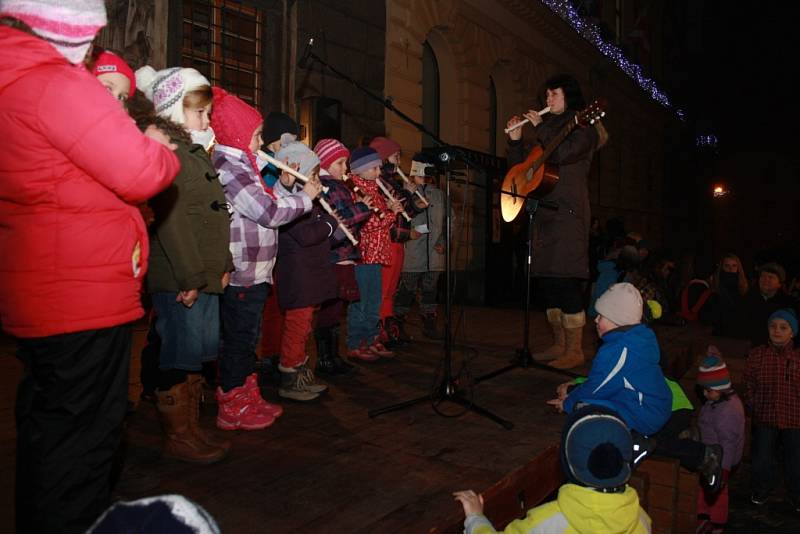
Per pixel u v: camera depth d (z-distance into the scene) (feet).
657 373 10.48
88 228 5.63
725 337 22.39
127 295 5.95
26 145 5.39
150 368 9.10
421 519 7.45
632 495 7.30
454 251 29.37
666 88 72.28
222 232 8.82
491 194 33.76
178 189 8.11
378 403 12.04
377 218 15.05
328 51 23.63
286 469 8.79
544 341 19.26
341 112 24.09
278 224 9.99
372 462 9.14
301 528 7.16
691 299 27.02
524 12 38.52
